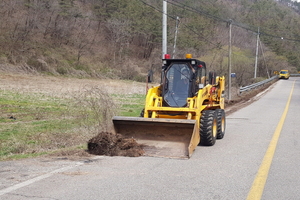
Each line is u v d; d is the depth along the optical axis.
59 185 5.70
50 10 56.72
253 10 109.44
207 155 8.48
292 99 30.11
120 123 8.95
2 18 49.69
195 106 9.33
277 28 94.25
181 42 55.19
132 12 63.53
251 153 8.82
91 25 64.31
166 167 7.16
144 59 62.72
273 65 78.75
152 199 5.18
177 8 63.41
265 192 5.71
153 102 9.77
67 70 42.84
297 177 6.66
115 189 5.59
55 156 7.89
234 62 54.94
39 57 43.31
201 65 10.12
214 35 63.88
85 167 6.93
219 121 10.57
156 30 61.16
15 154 8.27
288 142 10.52
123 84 39.72
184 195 5.42
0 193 5.23
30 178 6.06
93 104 11.81
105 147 8.24
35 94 22.19
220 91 11.95
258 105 24.55
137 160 7.69
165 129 8.68
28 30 49.75
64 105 17.97
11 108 16.05
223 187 5.90
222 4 85.88
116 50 60.12
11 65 37.78
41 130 11.59
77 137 10.59
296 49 104.94
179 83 9.75
